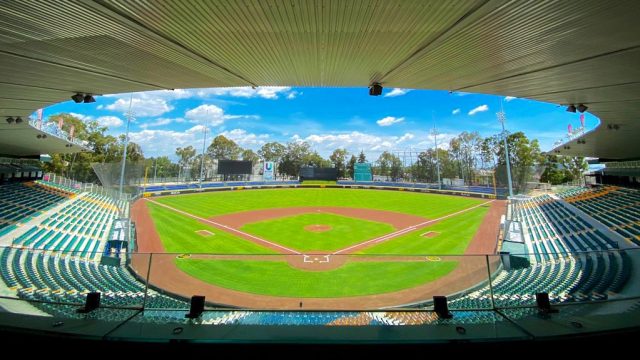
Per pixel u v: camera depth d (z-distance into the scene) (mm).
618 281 4871
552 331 1926
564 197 25422
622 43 4691
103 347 1788
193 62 6363
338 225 22094
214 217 24688
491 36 4895
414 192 48125
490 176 54375
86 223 17906
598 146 17984
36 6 3867
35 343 1807
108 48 5363
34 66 6027
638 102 8172
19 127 13023
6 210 15961
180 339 1813
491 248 15922
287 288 9156
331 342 1793
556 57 5551
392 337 1860
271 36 5129
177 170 73188
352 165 84812
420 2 3969
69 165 49031
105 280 6316
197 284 8758
